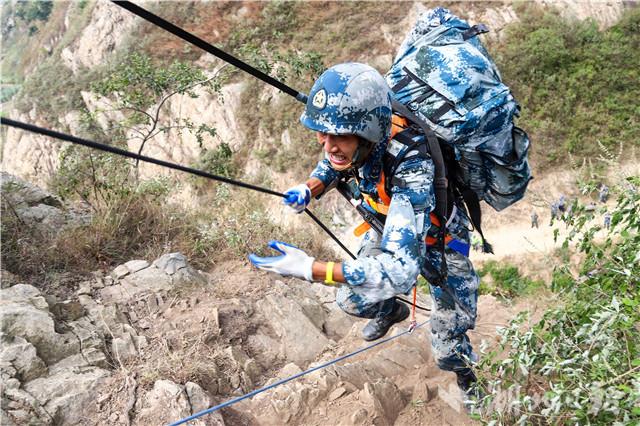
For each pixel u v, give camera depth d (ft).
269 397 11.46
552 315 10.29
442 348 10.70
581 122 65.41
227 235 17.02
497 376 10.53
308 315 14.96
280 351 13.39
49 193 16.98
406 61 9.67
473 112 8.67
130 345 11.79
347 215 66.59
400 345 14.32
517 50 70.69
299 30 87.92
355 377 12.54
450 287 10.21
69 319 12.17
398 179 8.02
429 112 8.87
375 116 7.64
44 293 12.94
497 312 17.26
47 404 9.84
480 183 9.70
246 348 13.14
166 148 82.84
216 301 14.14
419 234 7.71
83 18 112.06
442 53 9.16
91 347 11.39
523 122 66.28
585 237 11.18
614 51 68.28
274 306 14.34
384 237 7.61
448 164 9.53
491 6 80.18
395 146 8.18
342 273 7.18
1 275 12.89
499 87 9.06
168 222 17.42
